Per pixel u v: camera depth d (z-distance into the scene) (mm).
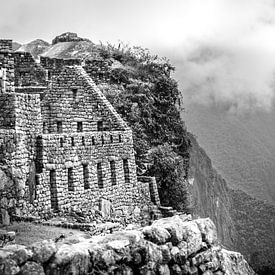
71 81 41281
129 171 39125
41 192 30359
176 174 45938
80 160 33812
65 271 11594
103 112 40781
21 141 29156
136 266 13250
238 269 18188
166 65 58656
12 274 10789
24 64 50000
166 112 53094
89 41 73438
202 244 15586
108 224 31266
